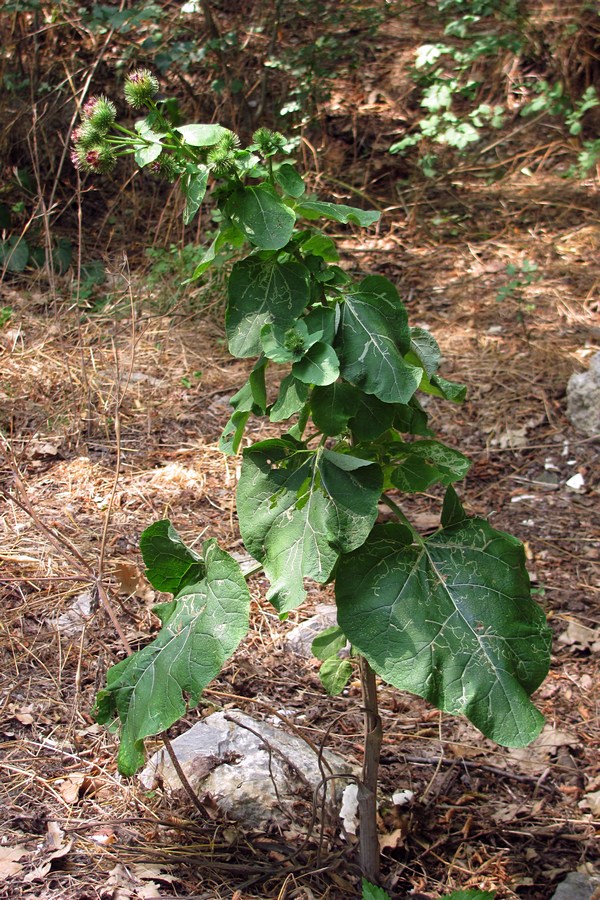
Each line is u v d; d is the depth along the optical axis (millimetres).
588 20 8320
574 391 5219
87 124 2145
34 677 3438
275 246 2141
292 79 8133
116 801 2939
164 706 2295
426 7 9211
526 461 5027
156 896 2588
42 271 6676
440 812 3004
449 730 3367
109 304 6312
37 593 3846
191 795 2789
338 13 8102
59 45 7664
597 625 3873
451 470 2426
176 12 8273
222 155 2105
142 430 5152
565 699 3496
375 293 2305
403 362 2213
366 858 2674
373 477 2240
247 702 3396
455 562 2295
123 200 7402
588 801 3053
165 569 2557
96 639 3611
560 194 7848
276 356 2131
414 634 2201
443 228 7457
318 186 7680
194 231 7262
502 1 7879
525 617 2250
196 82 8133
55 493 4555
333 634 2635
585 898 2680
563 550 4355
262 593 3982
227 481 4734
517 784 3135
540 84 7906
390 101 8742
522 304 6340
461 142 7156
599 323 6160
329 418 2246
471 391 5559
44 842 2768
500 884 2738
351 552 2291
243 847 2777
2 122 7246
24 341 5852
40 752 3113
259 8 8172
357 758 3166
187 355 5906
